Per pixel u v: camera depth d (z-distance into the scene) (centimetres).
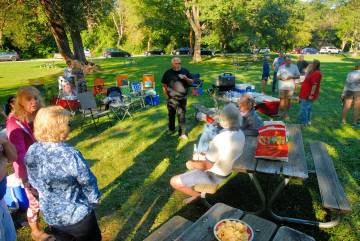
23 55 4381
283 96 858
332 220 385
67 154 217
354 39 4525
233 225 239
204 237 243
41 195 228
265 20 2625
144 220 397
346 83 757
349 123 791
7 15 1414
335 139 673
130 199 446
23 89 325
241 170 368
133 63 2723
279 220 388
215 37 2745
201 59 2933
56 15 1294
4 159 271
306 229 375
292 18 3466
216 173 348
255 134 477
